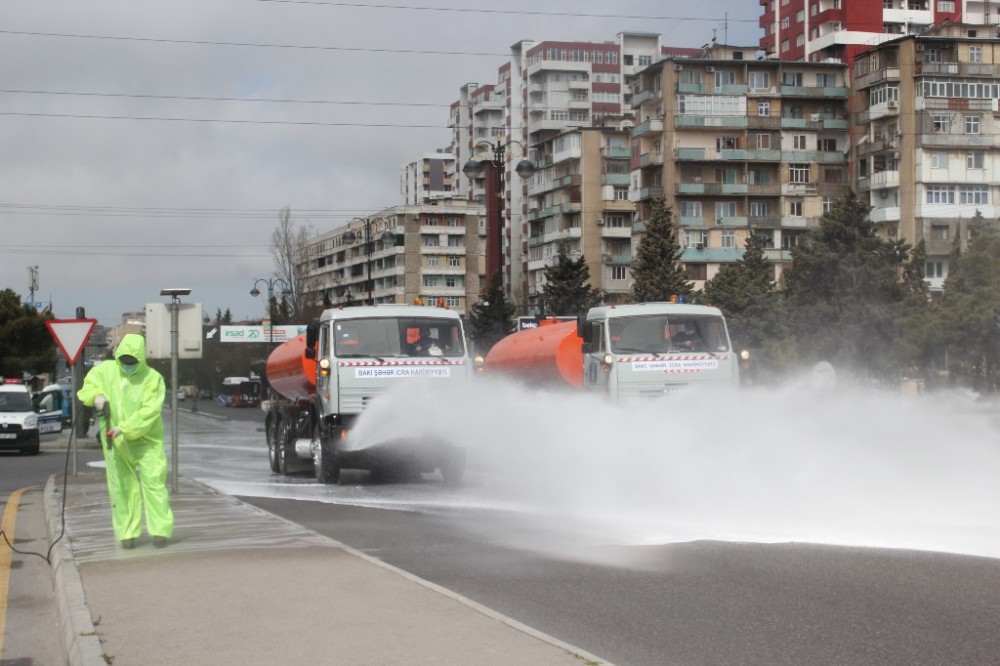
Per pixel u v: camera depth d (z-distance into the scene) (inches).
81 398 454.3
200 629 302.5
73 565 413.4
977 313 2207.2
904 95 3474.4
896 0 4160.9
